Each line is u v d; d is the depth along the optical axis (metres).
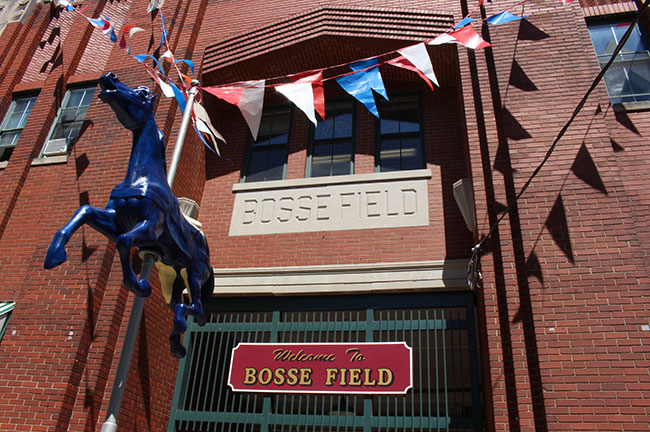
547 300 6.60
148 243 5.04
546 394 6.09
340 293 8.96
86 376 7.52
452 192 9.38
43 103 11.36
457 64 9.82
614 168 7.32
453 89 10.64
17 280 9.17
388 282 8.73
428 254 8.88
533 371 6.54
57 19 13.27
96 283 8.09
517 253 7.30
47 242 8.85
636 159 7.89
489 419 7.14
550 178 7.43
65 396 7.20
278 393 8.34
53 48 12.80
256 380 8.37
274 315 9.09
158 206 5.09
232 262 9.66
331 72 11.37
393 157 10.31
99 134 10.09
